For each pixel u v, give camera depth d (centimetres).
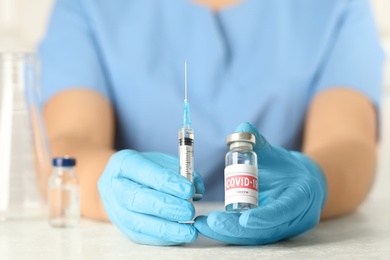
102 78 101
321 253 54
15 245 59
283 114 102
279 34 104
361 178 81
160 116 101
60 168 71
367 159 84
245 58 104
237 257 52
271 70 103
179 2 104
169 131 101
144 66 102
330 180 76
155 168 57
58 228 69
